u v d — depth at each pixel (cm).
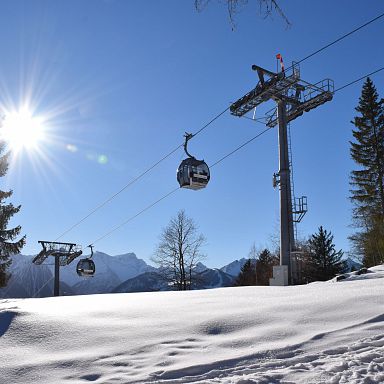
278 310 583
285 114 1934
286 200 1830
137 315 615
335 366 374
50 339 496
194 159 1755
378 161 3659
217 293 1000
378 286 824
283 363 390
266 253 5269
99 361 413
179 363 397
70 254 3778
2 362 423
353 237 3750
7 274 3588
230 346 446
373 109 3859
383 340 434
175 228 3762
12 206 3619
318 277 4350
